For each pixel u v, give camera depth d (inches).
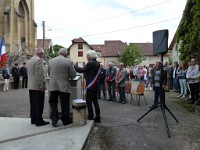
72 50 2359.7
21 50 1380.4
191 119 354.9
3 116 362.6
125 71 498.9
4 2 1347.2
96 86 316.2
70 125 285.4
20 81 901.2
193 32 563.5
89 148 243.6
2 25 1332.4
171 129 305.6
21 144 231.3
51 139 243.6
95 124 317.4
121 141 263.9
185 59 601.3
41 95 282.7
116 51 2549.2
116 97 583.8
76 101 289.6
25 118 323.6
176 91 657.0
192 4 590.9
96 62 315.6
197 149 247.9
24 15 1560.0
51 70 281.0
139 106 459.8
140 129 303.3
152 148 248.4
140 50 2352.4
